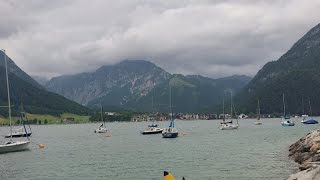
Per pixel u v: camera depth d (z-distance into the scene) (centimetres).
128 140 13612
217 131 18000
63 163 7469
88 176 5819
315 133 7681
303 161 6356
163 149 9588
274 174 5469
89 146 11531
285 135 13475
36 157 8694
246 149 8944
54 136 18188
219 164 6569
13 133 16250
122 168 6488
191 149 9350
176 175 5631
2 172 6569
